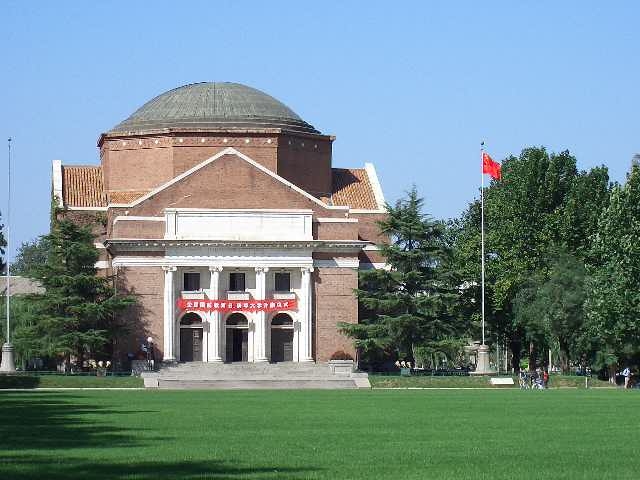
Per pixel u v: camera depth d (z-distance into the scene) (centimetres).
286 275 13925
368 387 11719
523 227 14462
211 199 13725
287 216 13775
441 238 13662
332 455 4519
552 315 13100
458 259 14450
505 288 13775
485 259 14525
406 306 13288
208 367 13188
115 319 13362
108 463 4181
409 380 11888
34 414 6856
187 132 14150
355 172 15325
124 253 13488
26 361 13950
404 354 13325
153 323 13488
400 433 5538
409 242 13538
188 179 13725
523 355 17175
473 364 17075
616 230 11531
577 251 14062
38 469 3975
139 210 13625
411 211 13512
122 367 13300
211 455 4481
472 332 13788
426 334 13312
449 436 5378
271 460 4331
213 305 13612
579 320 13000
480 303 14275
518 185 14800
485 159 12962
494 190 15800
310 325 13750
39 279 13075
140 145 14300
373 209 14638
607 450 4728
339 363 13275
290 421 6316
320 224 13888
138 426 5881
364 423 6188
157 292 13525
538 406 7831
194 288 13712
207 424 6050
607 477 3894
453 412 7156
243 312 13700
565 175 14950
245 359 13812
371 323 13475
